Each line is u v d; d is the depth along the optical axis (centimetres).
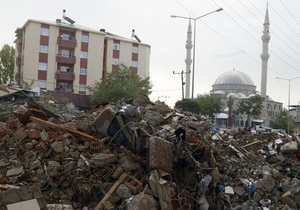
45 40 4781
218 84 8588
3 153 855
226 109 7069
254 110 5734
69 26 4894
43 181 763
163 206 732
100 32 5116
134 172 841
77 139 917
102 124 915
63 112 1616
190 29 6253
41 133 897
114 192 759
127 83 4066
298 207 970
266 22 6241
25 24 4825
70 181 768
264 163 1273
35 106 1055
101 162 818
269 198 955
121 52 5428
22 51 4975
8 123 941
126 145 889
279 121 6322
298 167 1299
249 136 1608
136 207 696
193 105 4194
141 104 1377
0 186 704
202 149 978
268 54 6381
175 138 953
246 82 8450
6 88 1961
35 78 4731
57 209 654
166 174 814
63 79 4878
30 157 839
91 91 4231
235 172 1067
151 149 830
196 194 861
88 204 746
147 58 5662
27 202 601
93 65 5078
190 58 6241
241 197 939
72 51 4972
